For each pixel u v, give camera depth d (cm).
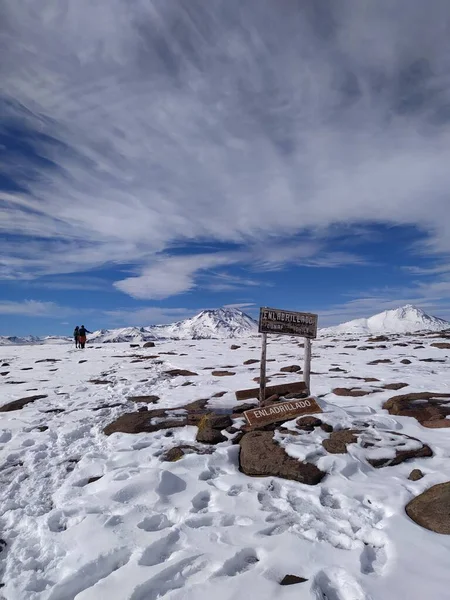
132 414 800
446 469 507
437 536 367
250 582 315
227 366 1470
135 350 2192
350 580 314
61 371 1506
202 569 336
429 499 420
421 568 325
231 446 612
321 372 1245
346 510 428
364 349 1927
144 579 319
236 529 394
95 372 1456
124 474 523
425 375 1130
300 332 788
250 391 812
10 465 595
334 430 643
